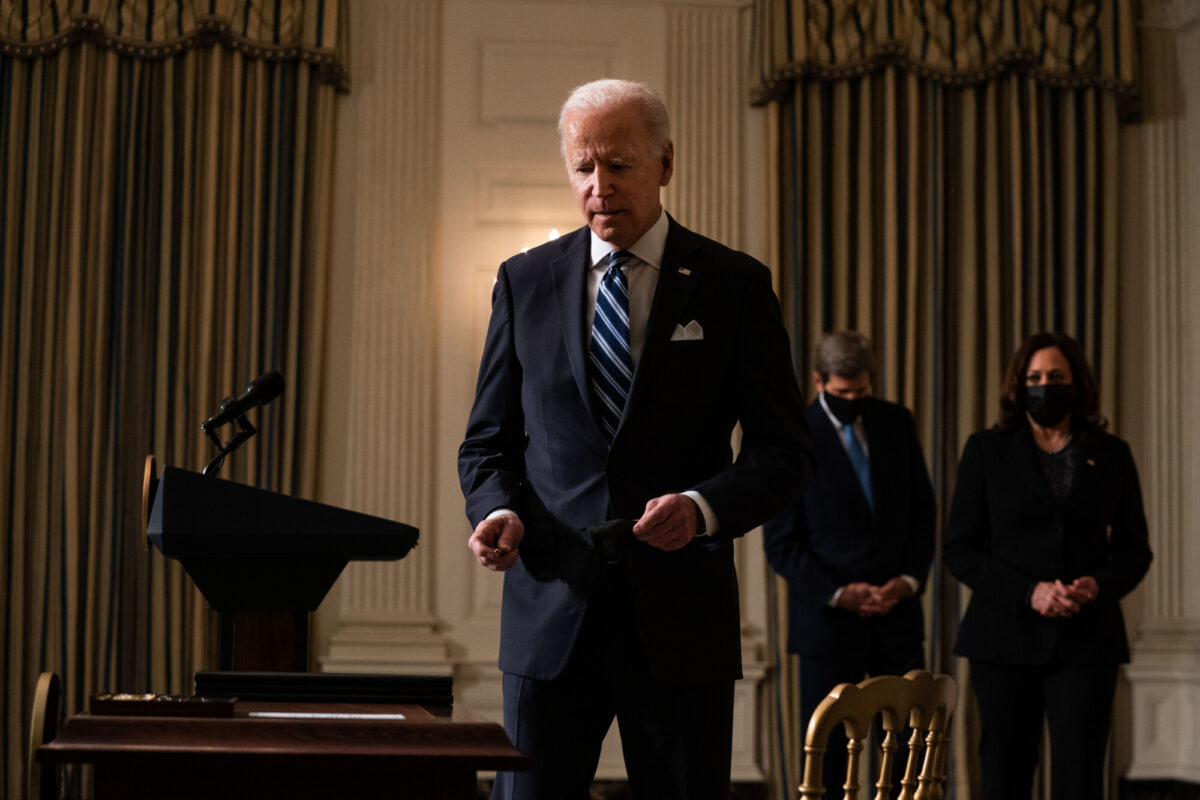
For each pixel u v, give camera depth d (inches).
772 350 86.7
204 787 53.8
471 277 228.5
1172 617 231.0
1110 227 233.5
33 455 214.5
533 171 230.8
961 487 163.2
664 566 82.0
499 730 54.7
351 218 227.5
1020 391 159.5
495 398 90.7
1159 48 240.2
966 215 231.0
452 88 231.3
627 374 84.7
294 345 219.1
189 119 219.6
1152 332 235.8
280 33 222.1
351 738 53.6
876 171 230.5
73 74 219.5
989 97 232.4
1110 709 150.7
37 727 63.2
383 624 220.1
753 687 222.4
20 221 216.1
